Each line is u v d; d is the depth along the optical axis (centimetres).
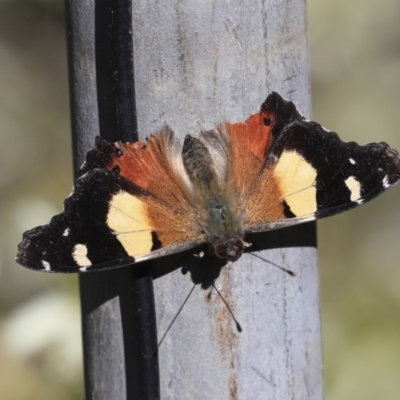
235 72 55
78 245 55
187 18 54
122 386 55
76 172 56
